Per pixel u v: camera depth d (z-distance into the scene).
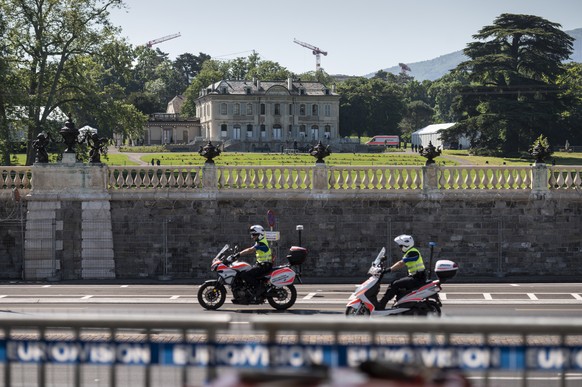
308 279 60.44
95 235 61.44
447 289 52.25
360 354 13.91
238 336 30.61
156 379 23.67
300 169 62.69
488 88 196.38
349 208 62.47
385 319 13.98
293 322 13.93
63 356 14.41
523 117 187.50
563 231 62.88
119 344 14.34
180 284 57.38
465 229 62.69
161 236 62.09
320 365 13.90
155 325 14.21
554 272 63.06
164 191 61.97
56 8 100.81
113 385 14.36
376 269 36.00
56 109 106.00
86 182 61.38
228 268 42.12
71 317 14.35
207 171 62.28
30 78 101.19
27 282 58.88
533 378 25.06
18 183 61.50
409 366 13.75
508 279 60.19
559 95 197.25
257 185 62.69
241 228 62.41
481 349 13.80
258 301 41.59
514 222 62.69
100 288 53.84
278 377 13.88
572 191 62.75
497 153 191.00
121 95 110.19
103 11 102.81
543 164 62.94
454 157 191.00
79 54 106.50
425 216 62.56
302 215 62.47
